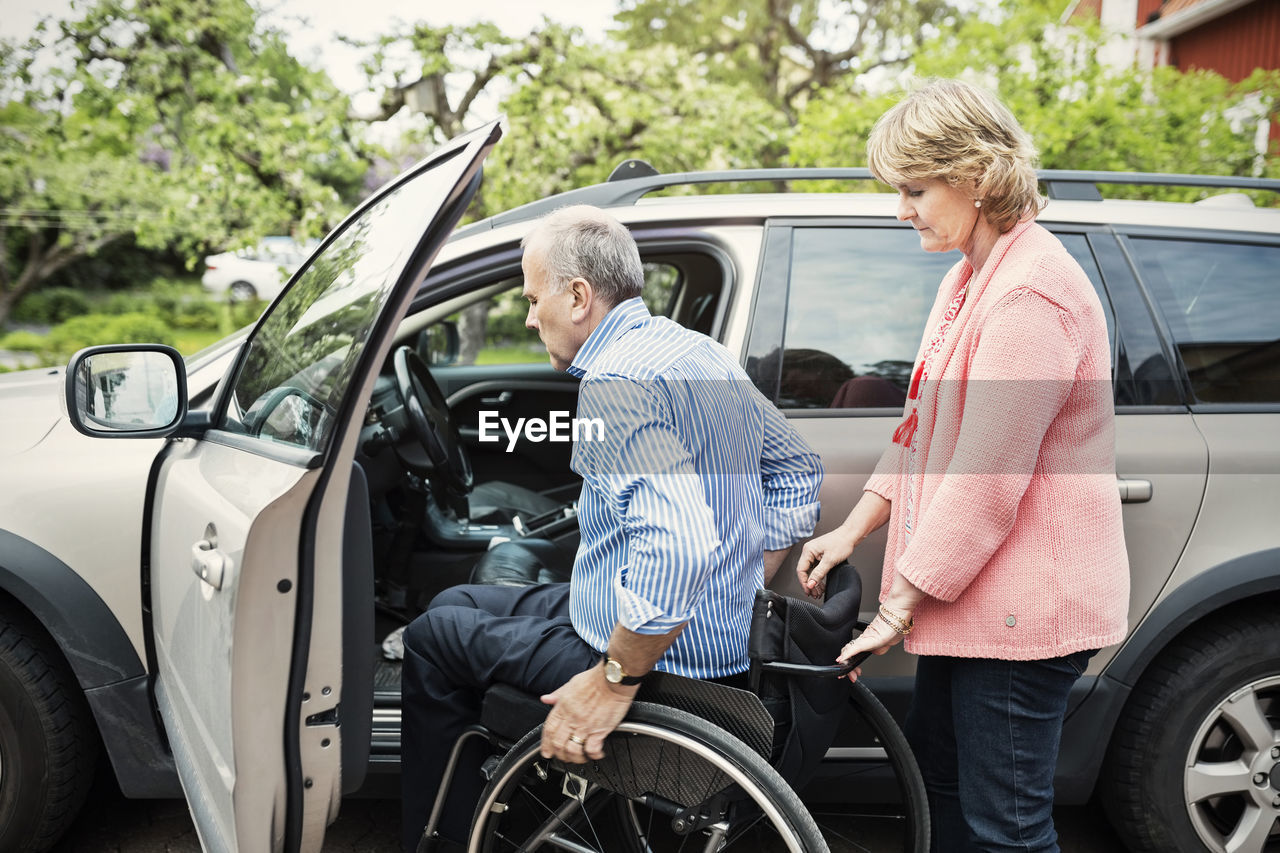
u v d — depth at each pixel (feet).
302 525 4.93
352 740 5.69
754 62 35.78
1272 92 25.30
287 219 25.18
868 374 7.02
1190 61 39.19
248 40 25.05
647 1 35.40
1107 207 7.32
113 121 24.81
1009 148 4.90
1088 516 5.09
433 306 7.37
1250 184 7.75
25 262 43.50
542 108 25.27
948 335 5.24
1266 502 6.66
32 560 6.42
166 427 6.34
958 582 5.01
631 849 6.28
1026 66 25.05
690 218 7.37
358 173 27.53
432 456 8.25
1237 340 6.99
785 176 7.66
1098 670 6.80
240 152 24.54
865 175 7.64
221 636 5.07
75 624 6.50
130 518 6.59
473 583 7.63
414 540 8.72
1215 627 6.82
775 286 7.14
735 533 5.48
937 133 4.91
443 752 5.96
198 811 5.57
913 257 7.25
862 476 6.66
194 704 5.65
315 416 5.25
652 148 26.03
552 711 5.18
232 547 4.98
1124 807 7.06
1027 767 5.30
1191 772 6.87
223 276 51.52
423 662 5.98
